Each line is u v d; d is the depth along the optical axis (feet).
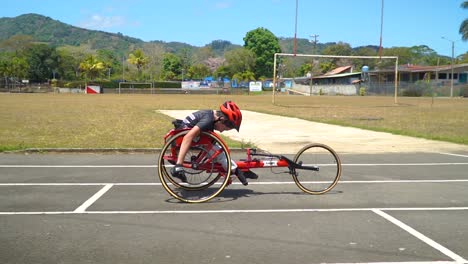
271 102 149.48
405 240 17.20
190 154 22.61
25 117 75.56
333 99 185.88
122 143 43.21
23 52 374.43
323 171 25.14
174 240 17.06
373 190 25.68
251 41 412.36
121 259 15.21
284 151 40.63
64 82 300.40
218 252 15.89
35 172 30.27
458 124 67.87
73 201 22.68
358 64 413.80
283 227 18.67
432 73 249.55
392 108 114.32
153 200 22.95
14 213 20.48
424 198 23.88
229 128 22.70
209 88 285.84
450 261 15.20
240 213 20.68
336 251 16.03
